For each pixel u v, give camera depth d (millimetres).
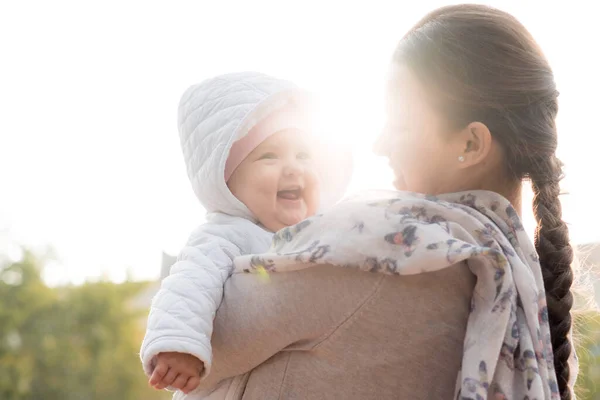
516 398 1660
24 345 20344
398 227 1691
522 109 1840
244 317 1810
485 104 1822
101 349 21047
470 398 1619
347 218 1746
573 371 1986
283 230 1829
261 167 2424
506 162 1865
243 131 2402
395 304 1702
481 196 1813
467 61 1829
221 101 2410
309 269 1741
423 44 1868
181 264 2047
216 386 1899
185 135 2471
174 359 1839
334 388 1733
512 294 1676
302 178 2463
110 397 20875
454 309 1717
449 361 1725
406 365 1718
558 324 1904
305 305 1735
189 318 1851
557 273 1912
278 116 2469
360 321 1715
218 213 2408
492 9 1926
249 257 1838
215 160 2355
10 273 21078
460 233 1722
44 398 20203
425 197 1798
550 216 1916
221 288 1923
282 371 1778
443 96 1836
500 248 1731
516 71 1835
